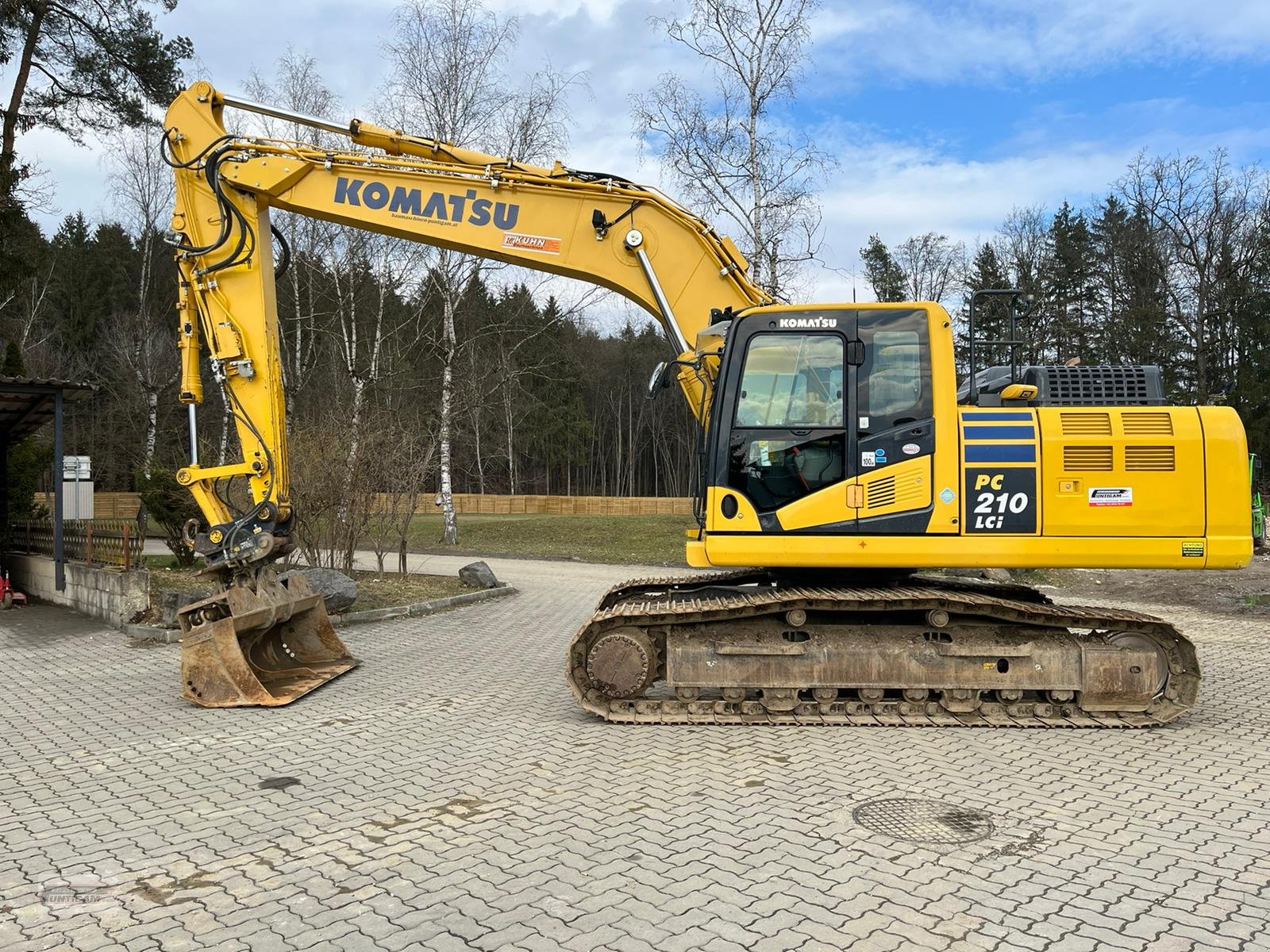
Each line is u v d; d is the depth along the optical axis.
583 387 69.06
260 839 4.52
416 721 6.88
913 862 4.16
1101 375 6.97
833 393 6.64
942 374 6.54
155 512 14.34
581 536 26.48
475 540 26.38
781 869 4.09
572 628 11.62
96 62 20.69
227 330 7.73
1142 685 6.53
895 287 40.38
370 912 3.70
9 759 5.95
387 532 16.14
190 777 5.54
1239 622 11.81
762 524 6.61
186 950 3.41
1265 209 35.94
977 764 5.70
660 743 6.22
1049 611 6.50
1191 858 4.21
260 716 7.08
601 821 4.72
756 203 20.95
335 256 25.25
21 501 17.62
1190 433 6.45
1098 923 3.56
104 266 52.53
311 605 9.02
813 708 6.78
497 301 34.50
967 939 3.43
